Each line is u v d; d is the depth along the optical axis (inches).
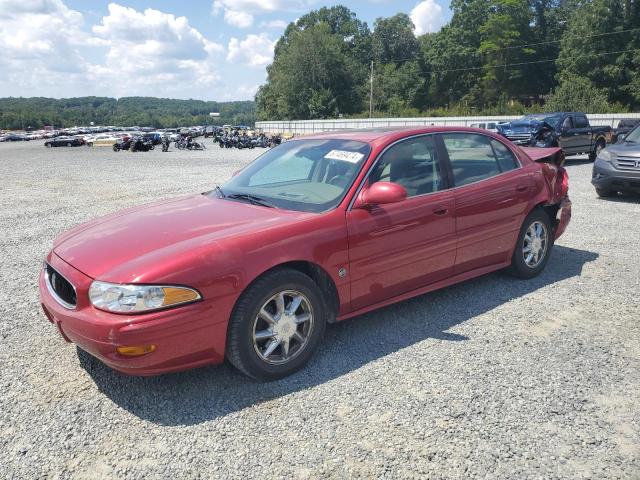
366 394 124.2
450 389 125.5
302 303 135.3
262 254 126.0
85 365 141.6
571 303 179.8
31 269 237.5
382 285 152.0
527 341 151.1
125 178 632.4
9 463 101.9
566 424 111.3
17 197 477.4
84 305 117.9
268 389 127.8
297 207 147.4
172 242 126.8
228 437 109.0
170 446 106.4
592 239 268.7
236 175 184.2
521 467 98.2
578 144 713.0
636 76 2158.0
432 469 97.9
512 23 2824.8
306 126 2866.6
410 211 155.6
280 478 96.3
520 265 198.5
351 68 3462.1
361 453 102.8
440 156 171.0
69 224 343.6
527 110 2208.4
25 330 165.9
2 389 129.4
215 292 118.9
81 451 105.3
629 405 118.1
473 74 3041.3
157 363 114.8
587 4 2277.3
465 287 197.8
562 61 2394.2
